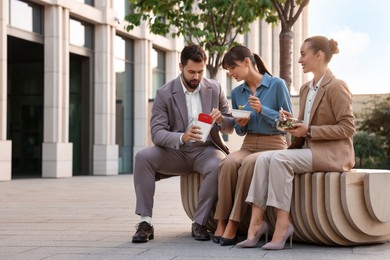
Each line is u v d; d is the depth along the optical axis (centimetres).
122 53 2500
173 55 2862
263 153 495
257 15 1077
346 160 493
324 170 488
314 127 488
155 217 750
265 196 490
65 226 663
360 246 498
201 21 1237
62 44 2038
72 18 2141
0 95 1769
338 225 478
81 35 2200
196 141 555
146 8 1168
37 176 2106
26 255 464
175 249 483
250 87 554
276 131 536
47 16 1992
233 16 1202
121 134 2497
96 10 2233
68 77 2062
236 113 520
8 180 1800
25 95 2325
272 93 536
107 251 478
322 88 503
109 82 2309
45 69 2005
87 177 2078
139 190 541
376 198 480
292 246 498
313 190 484
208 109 568
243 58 545
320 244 504
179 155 555
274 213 506
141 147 2570
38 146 2317
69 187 1477
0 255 466
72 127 2280
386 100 2355
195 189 570
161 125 559
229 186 514
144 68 2589
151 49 2655
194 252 466
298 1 862
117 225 669
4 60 1775
